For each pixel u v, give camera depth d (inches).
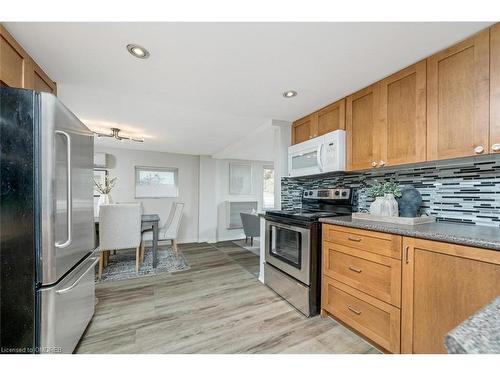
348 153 82.5
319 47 55.3
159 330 69.6
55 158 45.8
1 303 42.0
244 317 77.3
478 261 41.8
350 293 66.8
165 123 116.8
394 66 63.9
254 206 235.6
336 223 71.2
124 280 112.3
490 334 15.9
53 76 69.1
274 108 95.9
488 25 48.0
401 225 61.1
